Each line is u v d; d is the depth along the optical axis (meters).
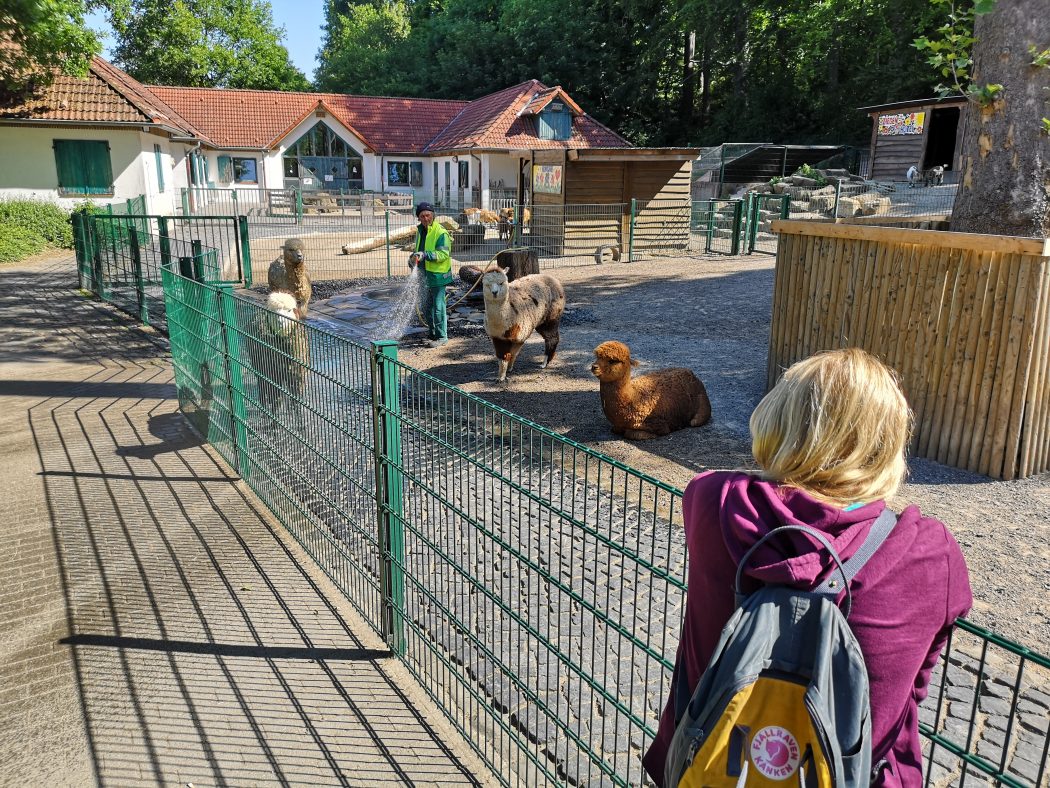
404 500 3.74
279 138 37.59
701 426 7.11
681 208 19.86
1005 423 5.81
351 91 53.31
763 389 8.29
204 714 3.35
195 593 4.39
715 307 12.93
